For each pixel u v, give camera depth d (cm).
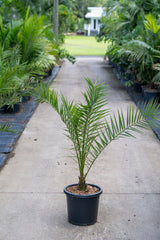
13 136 633
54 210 376
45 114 812
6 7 1355
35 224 347
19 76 449
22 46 830
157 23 1001
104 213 370
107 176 472
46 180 456
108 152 568
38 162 521
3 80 400
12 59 619
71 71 1677
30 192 420
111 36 1569
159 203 396
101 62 2162
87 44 3872
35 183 446
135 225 346
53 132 674
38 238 322
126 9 1405
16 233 331
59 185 441
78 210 338
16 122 732
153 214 370
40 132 672
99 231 334
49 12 2048
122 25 1400
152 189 433
